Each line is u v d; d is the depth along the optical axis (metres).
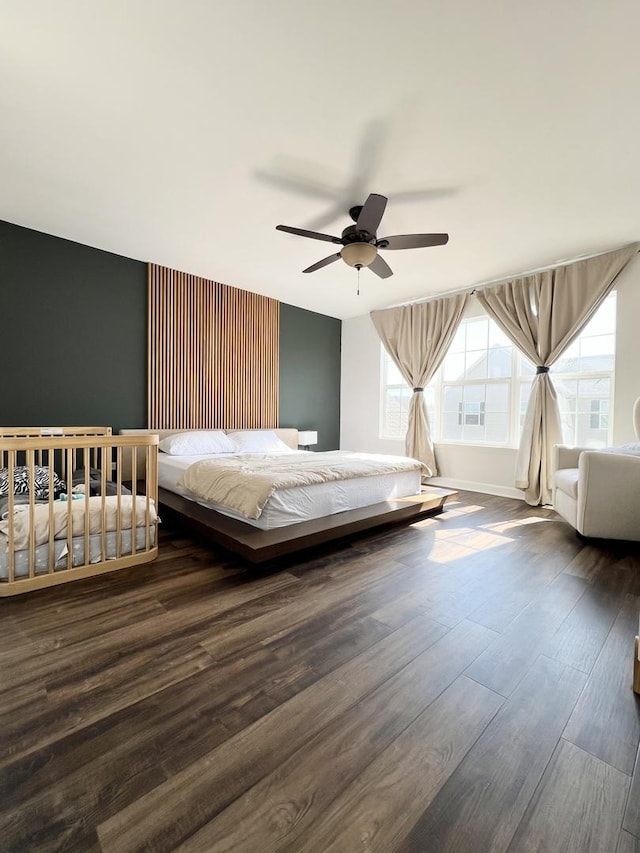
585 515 2.77
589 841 0.84
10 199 2.87
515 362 4.45
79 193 2.76
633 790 0.96
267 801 0.91
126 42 1.61
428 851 0.81
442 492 3.84
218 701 1.24
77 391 3.71
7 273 3.29
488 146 2.21
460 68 1.70
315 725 1.15
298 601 1.91
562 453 3.60
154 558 2.43
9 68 1.73
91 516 2.24
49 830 0.84
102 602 1.87
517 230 3.21
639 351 3.49
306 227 3.22
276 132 2.12
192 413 4.53
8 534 1.93
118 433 3.96
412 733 1.12
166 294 4.25
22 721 1.14
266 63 1.70
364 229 2.47
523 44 1.59
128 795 0.92
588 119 1.99
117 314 3.93
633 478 2.69
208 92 1.86
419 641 1.59
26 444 1.95
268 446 4.52
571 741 1.10
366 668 1.42
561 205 2.83
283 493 2.53
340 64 1.70
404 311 5.33
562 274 3.89
